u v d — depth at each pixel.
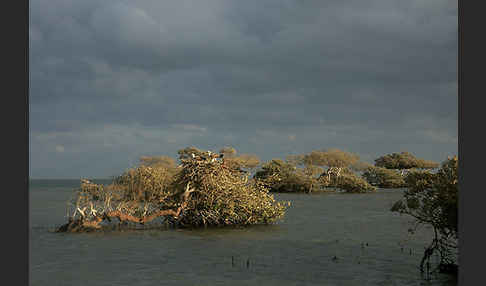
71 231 23.64
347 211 37.44
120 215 24.66
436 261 15.77
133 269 14.79
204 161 25.73
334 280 13.16
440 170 13.65
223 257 16.80
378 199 55.25
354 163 87.12
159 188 27.55
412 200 13.88
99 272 14.33
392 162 112.50
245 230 24.58
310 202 49.56
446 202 13.20
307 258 16.53
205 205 25.20
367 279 13.23
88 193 26.95
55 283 12.98
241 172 26.78
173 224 25.94
